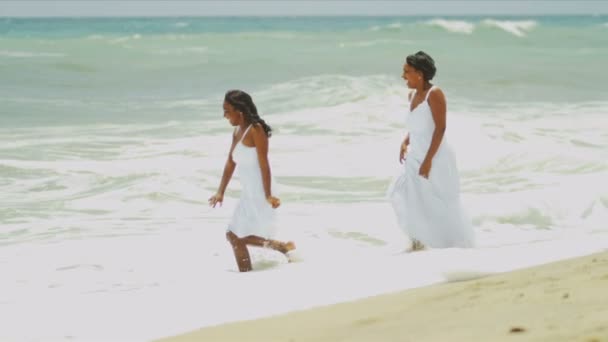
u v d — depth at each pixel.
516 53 45.94
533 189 11.17
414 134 8.00
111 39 54.66
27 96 24.44
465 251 7.36
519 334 4.09
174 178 12.38
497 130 16.30
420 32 61.53
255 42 53.75
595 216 9.85
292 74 31.83
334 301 5.83
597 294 4.73
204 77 30.94
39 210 10.85
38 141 16.02
